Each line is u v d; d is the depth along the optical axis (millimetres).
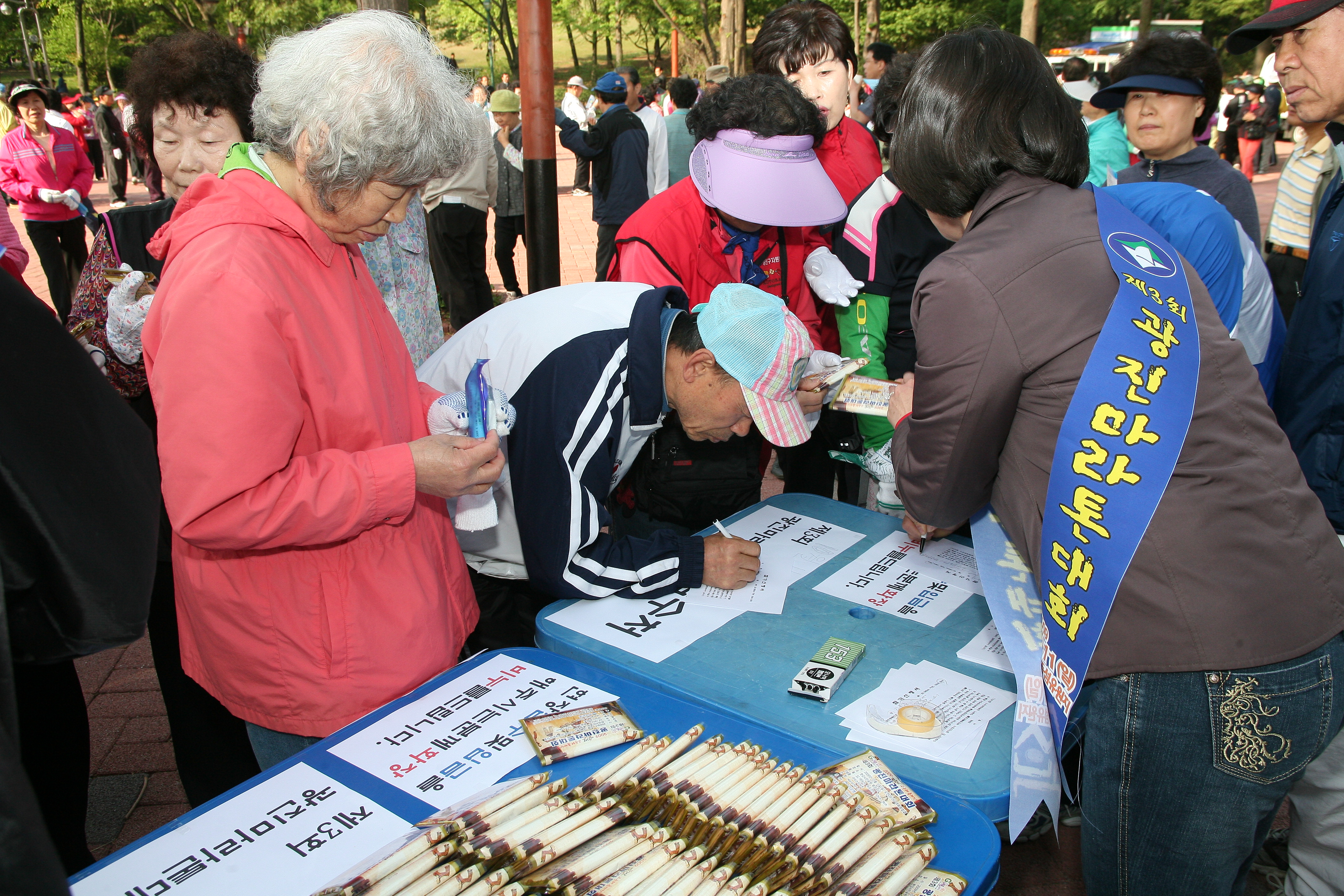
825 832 1016
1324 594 1129
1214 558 1104
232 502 1133
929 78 1283
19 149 5852
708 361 1643
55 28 36375
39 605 785
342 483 1202
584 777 1169
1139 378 1115
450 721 1287
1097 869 1259
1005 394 1195
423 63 1193
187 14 33781
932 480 1322
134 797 2186
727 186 2107
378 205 1240
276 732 1407
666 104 15062
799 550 1909
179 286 1143
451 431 1430
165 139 1739
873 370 2340
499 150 6375
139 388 1763
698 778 1104
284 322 1190
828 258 2355
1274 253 3822
